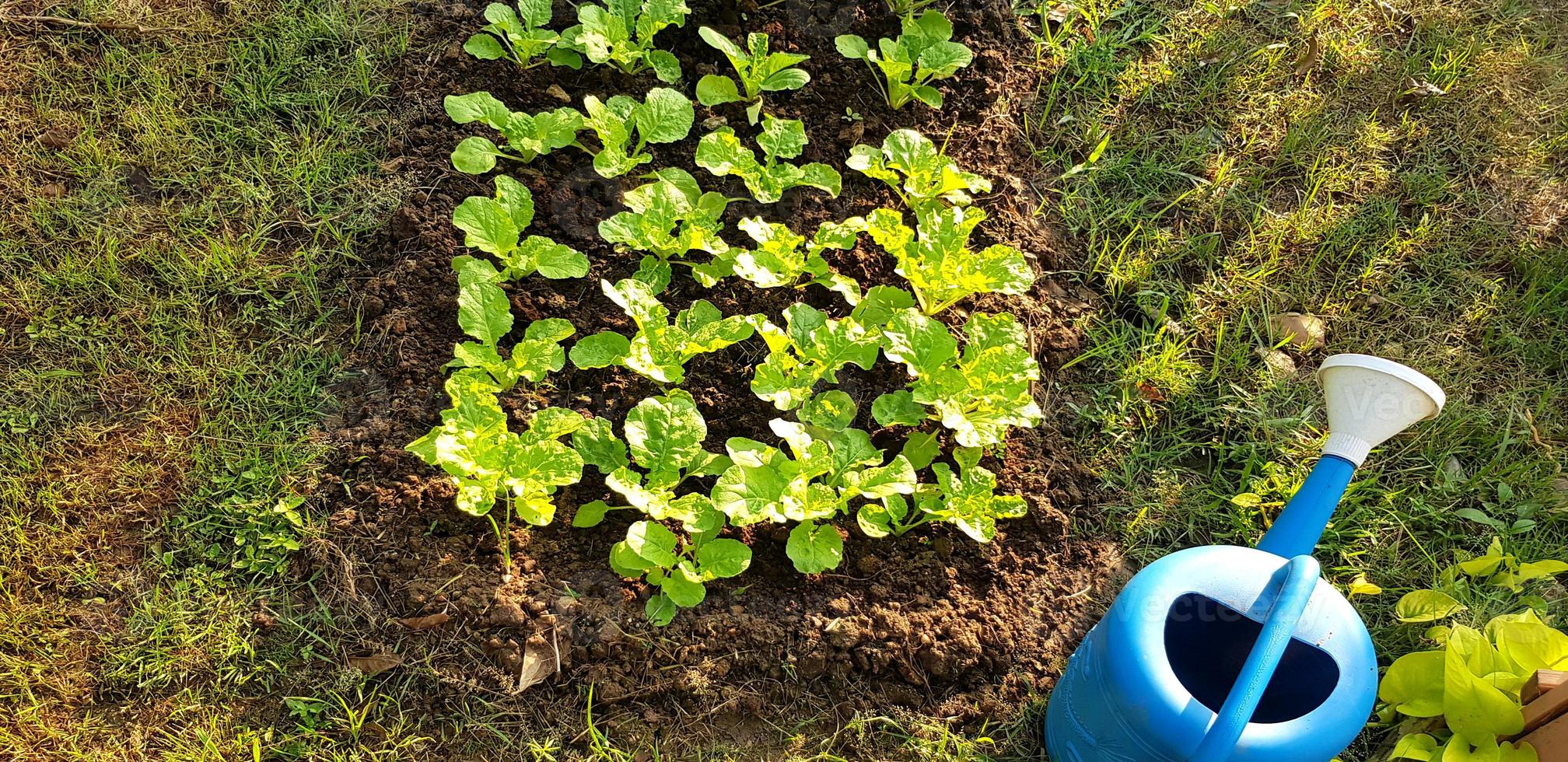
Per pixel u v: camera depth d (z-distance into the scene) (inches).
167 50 56.5
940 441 52.1
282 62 56.9
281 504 48.0
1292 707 40.7
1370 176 60.6
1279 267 58.2
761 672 47.3
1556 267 58.4
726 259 53.4
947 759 46.7
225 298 52.1
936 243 52.5
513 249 51.9
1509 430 54.6
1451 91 62.9
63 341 50.5
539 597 47.5
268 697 45.6
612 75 58.7
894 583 49.2
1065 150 60.3
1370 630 50.3
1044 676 48.3
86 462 48.5
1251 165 60.7
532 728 45.8
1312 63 63.2
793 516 46.4
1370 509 52.5
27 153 53.4
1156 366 54.8
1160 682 38.4
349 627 46.5
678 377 49.7
